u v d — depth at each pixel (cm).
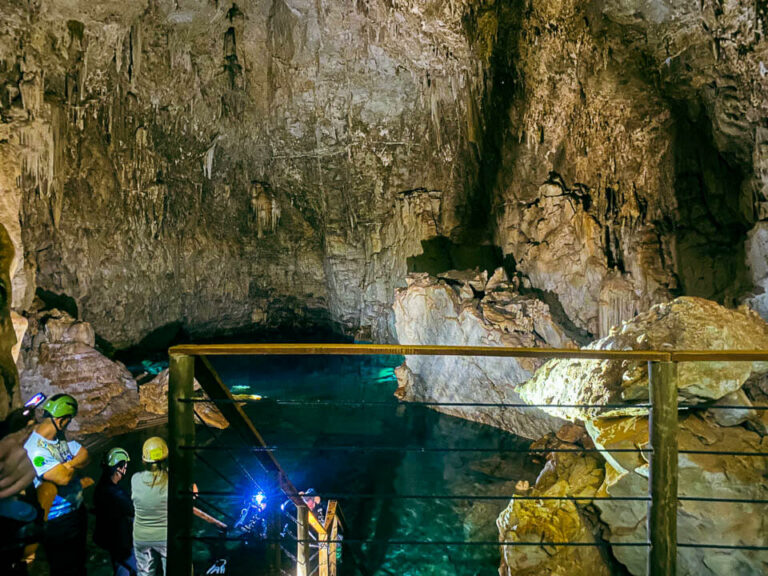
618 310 881
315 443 730
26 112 805
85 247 1037
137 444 716
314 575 350
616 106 880
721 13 645
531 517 336
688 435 293
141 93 1063
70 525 267
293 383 1087
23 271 761
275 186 1424
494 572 429
